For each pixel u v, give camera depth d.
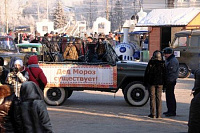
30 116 7.64
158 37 35.44
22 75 11.20
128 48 35.41
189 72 26.84
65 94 16.80
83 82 16.62
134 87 16.55
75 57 17.58
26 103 7.67
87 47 17.41
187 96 19.30
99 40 17.95
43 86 12.84
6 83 11.09
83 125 13.21
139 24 35.25
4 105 7.89
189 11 34.78
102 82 16.56
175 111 14.82
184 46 26.84
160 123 13.61
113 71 16.48
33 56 12.91
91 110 15.89
